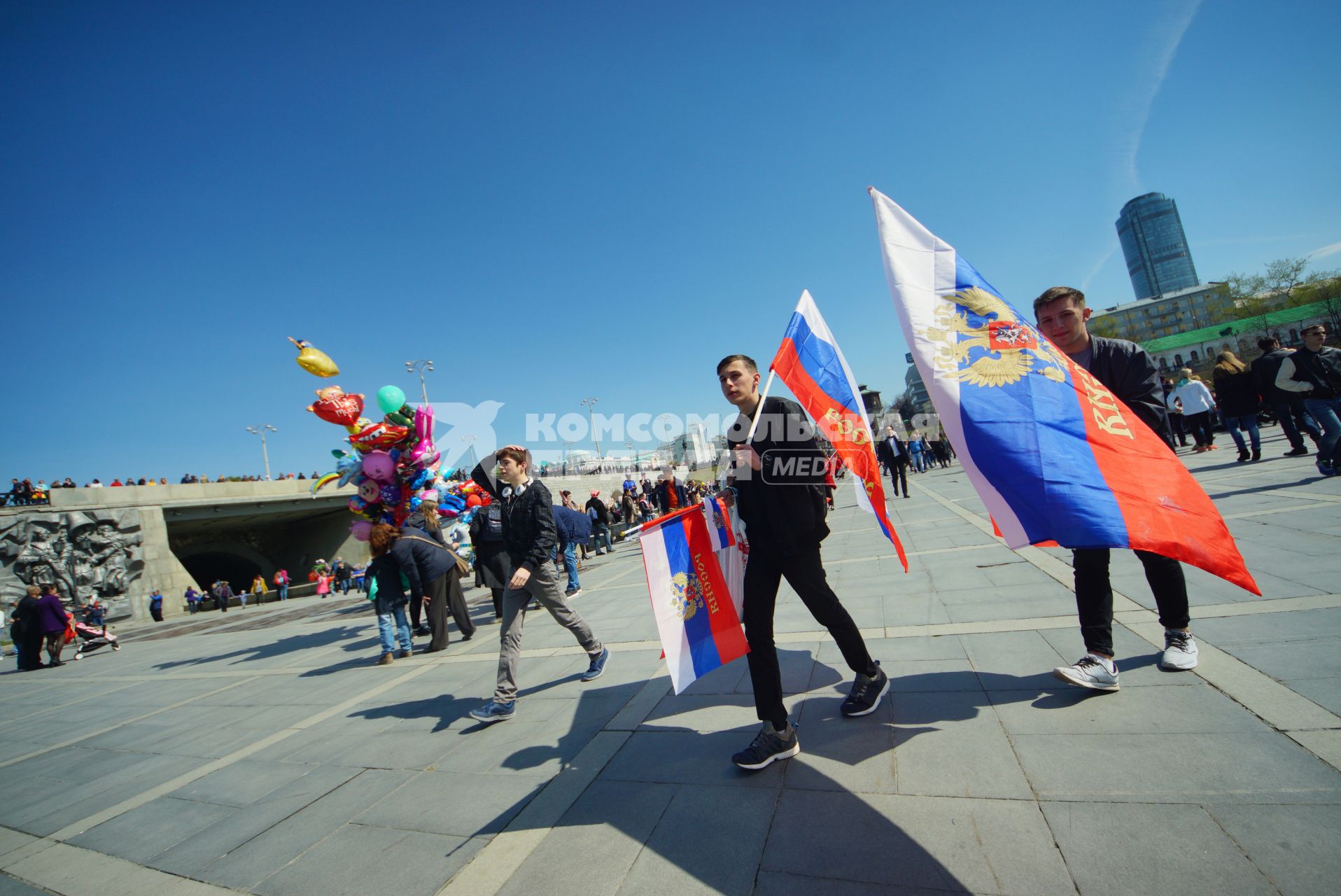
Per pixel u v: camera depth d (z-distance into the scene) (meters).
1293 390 6.65
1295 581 3.43
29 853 2.92
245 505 30.47
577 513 7.86
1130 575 4.18
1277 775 1.86
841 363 3.17
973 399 2.54
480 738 3.40
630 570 9.99
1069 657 3.00
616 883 1.92
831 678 3.27
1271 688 2.34
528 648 5.36
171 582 26.69
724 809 2.22
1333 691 2.24
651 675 3.95
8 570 22.27
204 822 2.95
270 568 38.72
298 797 3.04
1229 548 2.18
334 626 10.20
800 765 2.42
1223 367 8.95
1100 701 2.49
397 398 6.91
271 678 6.13
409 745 3.49
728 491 2.79
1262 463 8.48
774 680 2.49
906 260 2.80
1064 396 2.53
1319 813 1.68
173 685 6.80
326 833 2.62
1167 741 2.13
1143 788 1.91
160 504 27.33
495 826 2.42
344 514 36.53
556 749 3.04
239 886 2.33
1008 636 3.43
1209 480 7.72
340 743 3.73
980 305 2.71
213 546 35.97
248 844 2.64
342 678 5.54
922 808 2.01
